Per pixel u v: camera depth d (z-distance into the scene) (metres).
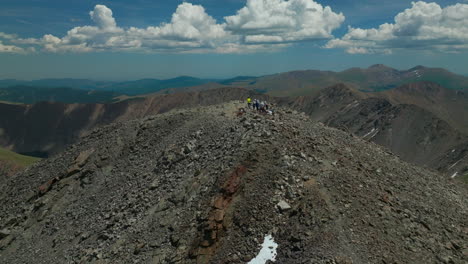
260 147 39.16
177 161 48.22
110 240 39.69
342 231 29.17
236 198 34.00
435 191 45.28
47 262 43.47
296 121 53.03
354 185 35.69
